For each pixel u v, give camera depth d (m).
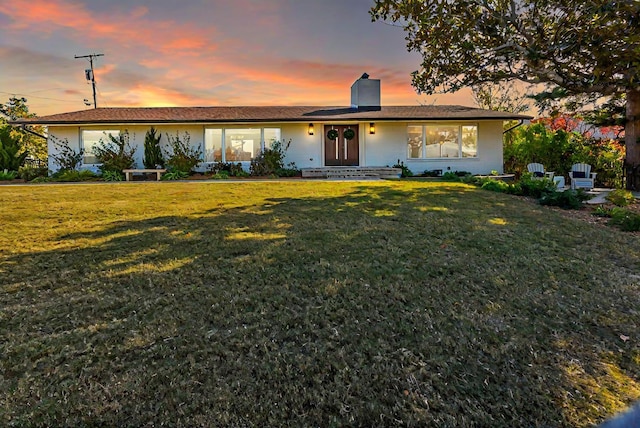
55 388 2.09
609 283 3.77
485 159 16.31
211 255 4.34
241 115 16.03
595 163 15.08
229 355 2.43
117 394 2.05
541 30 9.22
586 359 2.50
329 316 2.96
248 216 6.54
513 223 6.19
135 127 15.34
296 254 4.38
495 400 2.09
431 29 9.85
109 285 3.48
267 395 2.08
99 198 8.58
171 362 2.34
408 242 4.90
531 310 3.16
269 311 3.02
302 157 16.14
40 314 2.93
